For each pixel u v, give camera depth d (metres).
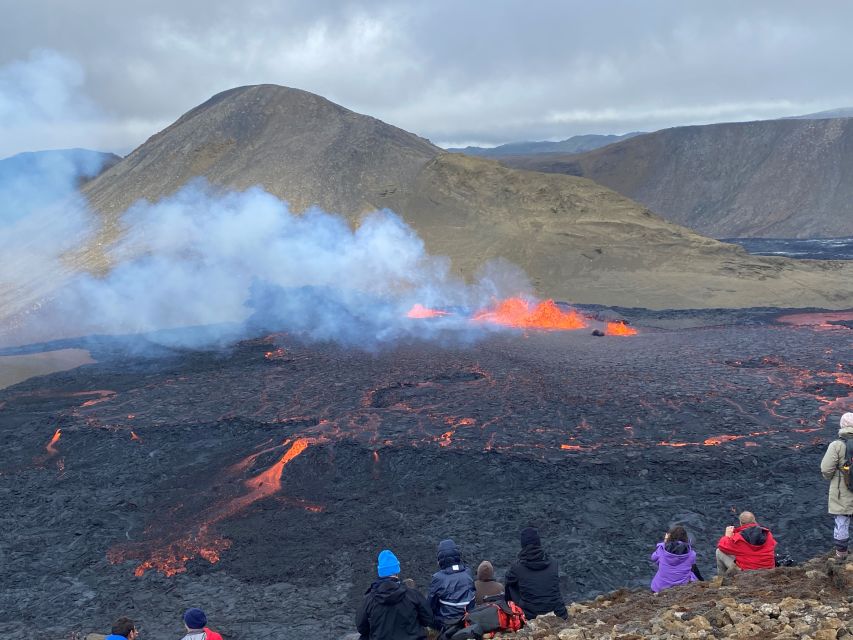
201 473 27.72
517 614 9.39
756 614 7.89
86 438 31.69
